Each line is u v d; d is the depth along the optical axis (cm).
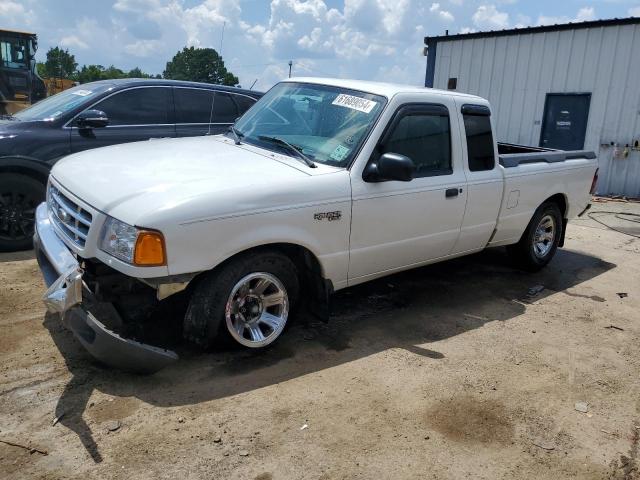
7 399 318
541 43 1315
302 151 427
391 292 540
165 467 275
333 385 361
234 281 359
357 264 426
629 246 812
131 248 316
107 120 596
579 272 664
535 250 631
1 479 259
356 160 412
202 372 362
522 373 400
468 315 500
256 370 370
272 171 383
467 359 413
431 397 357
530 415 348
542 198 599
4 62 1465
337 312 480
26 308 436
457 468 294
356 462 291
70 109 604
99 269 344
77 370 352
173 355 337
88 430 297
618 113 1242
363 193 409
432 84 1507
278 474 277
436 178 467
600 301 566
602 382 397
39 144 570
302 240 379
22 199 571
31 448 280
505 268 653
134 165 386
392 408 341
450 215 486
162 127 653
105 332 313
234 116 711
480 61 1414
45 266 394
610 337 476
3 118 635
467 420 336
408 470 288
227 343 373
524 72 1352
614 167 1269
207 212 332
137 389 337
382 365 393
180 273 328
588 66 1260
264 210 357
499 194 535
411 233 456
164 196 331
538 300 555
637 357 441
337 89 466
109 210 330
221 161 398
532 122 1359
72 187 369
